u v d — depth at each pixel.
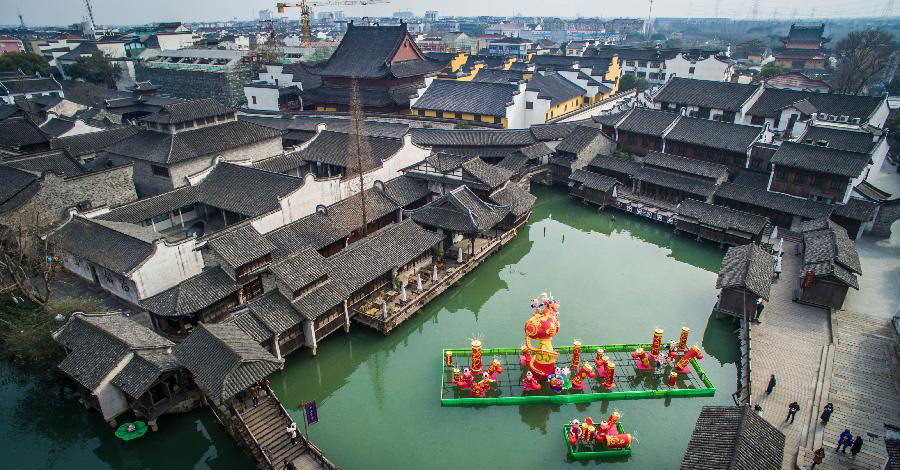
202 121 64.00
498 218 53.78
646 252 59.62
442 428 34.88
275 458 30.58
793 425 32.38
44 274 40.19
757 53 179.88
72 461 33.09
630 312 47.12
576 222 68.25
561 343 42.66
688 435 33.91
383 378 39.72
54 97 103.00
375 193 57.56
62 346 36.03
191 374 33.53
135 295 42.41
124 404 33.41
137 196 61.41
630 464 31.86
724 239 57.81
